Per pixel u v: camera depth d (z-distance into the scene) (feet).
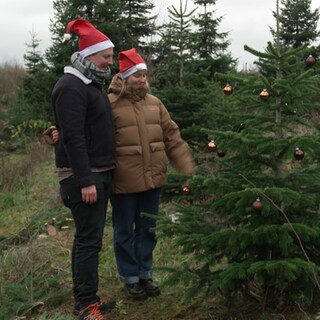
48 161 37.99
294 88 11.30
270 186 11.73
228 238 11.46
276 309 12.67
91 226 12.71
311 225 11.53
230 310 12.71
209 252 12.34
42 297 14.64
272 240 11.23
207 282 12.21
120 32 45.78
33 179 32.40
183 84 25.95
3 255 18.62
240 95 12.31
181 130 22.29
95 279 12.95
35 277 15.70
